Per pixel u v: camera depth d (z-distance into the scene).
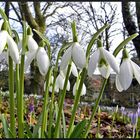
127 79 0.19
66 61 0.19
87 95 1.53
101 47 0.19
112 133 0.44
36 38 1.05
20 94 0.20
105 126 0.50
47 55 0.20
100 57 0.19
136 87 1.45
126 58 0.20
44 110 0.22
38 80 0.99
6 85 1.32
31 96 0.80
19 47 0.21
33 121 0.43
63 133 0.25
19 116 0.20
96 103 0.21
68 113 0.56
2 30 0.19
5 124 0.21
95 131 0.42
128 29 1.48
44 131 0.22
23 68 0.20
